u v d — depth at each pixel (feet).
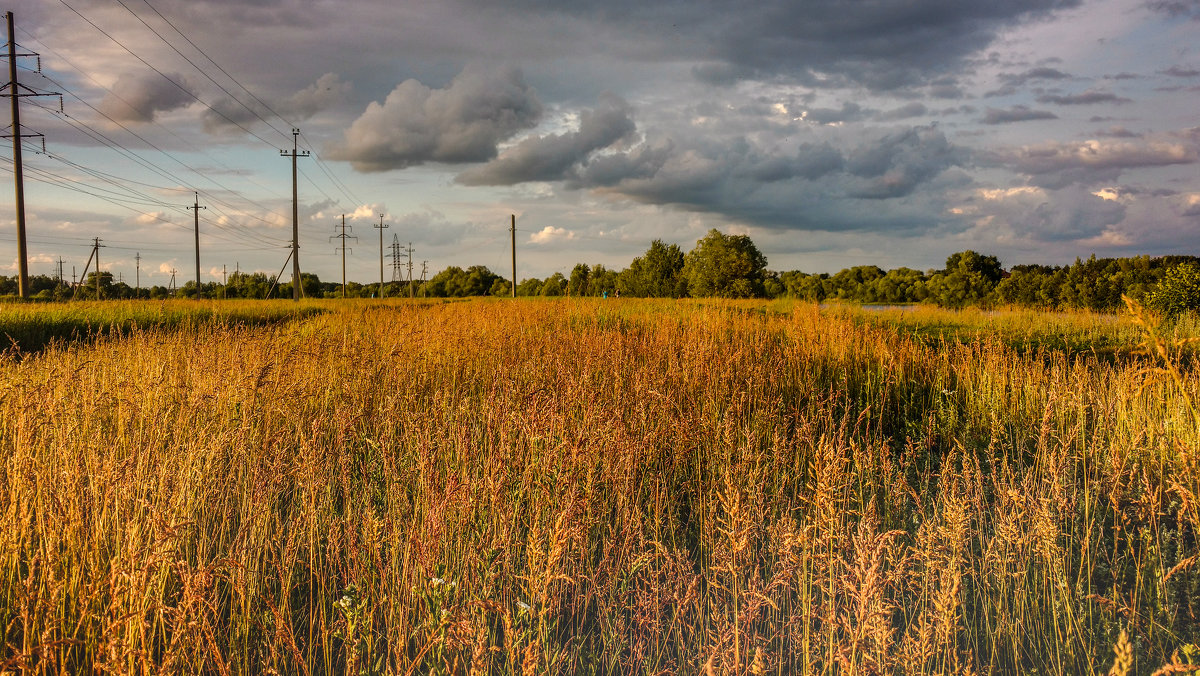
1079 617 11.43
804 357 33.78
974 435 22.50
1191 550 12.62
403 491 14.82
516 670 9.79
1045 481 15.33
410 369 26.27
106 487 11.63
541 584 10.53
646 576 12.64
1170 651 10.45
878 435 23.22
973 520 14.90
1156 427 18.10
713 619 11.35
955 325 58.08
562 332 40.47
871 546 9.91
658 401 20.94
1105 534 14.51
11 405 17.13
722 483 15.94
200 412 18.63
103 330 51.44
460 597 11.25
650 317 56.54
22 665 8.15
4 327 46.70
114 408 18.33
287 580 11.37
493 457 15.10
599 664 10.67
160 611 9.48
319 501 14.44
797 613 11.54
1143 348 15.20
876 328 48.65
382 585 11.02
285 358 23.06
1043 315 59.93
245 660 9.93
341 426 16.57
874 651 9.34
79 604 10.18
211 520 13.58
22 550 11.65
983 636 11.44
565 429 16.46
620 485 14.89
